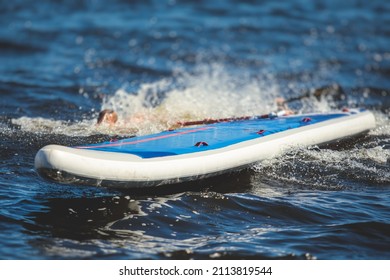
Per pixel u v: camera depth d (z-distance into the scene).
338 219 20.91
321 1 64.94
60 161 18.88
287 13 60.22
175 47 49.47
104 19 56.56
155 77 42.12
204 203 21.53
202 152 22.41
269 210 21.38
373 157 26.91
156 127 28.67
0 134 28.05
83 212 20.56
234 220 20.59
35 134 28.25
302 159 25.89
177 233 19.47
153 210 20.75
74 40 50.56
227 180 23.48
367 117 29.80
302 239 19.41
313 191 23.20
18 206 20.86
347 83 42.78
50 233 19.06
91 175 19.48
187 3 62.25
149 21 56.25
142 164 20.44
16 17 56.41
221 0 63.66
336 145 28.17
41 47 48.44
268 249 18.67
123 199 21.48
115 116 29.47
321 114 29.95
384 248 19.06
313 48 50.97
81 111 33.53
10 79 39.53
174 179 21.36
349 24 57.66
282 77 43.53
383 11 62.22
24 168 24.45
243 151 23.50
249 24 56.31
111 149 21.47
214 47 49.91
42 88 37.81
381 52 50.66
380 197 22.92
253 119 28.58
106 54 47.16
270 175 24.28
